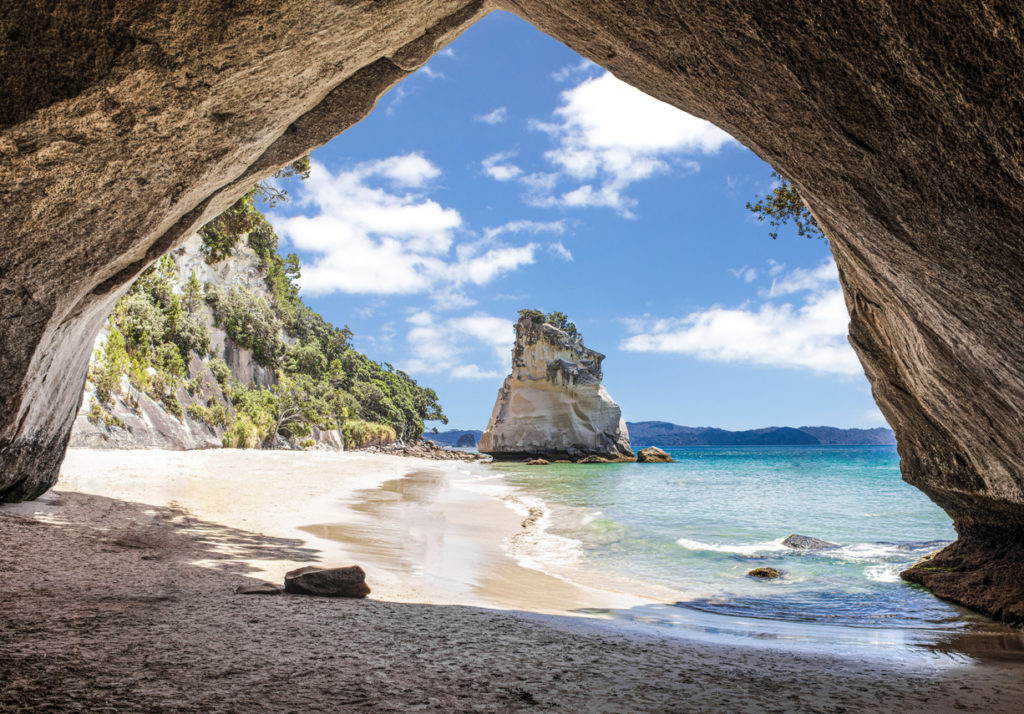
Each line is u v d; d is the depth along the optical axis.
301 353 60.72
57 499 8.91
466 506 17.44
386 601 5.49
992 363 4.27
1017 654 5.14
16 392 5.89
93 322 7.44
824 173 3.98
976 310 3.79
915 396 7.29
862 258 4.91
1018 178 2.72
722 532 13.78
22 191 4.04
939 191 3.17
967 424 5.94
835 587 8.53
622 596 7.68
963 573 7.96
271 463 26.05
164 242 6.02
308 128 5.82
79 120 3.75
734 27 3.40
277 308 59.19
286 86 4.76
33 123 3.61
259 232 55.81
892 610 7.29
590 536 12.83
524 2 5.00
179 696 2.65
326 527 10.95
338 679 3.05
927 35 2.56
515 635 4.45
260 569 6.42
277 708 2.60
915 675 4.20
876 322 6.85
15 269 4.64
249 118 4.82
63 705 2.44
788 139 4.00
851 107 3.22
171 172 4.74
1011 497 6.20
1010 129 2.57
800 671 4.08
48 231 4.47
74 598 4.31
